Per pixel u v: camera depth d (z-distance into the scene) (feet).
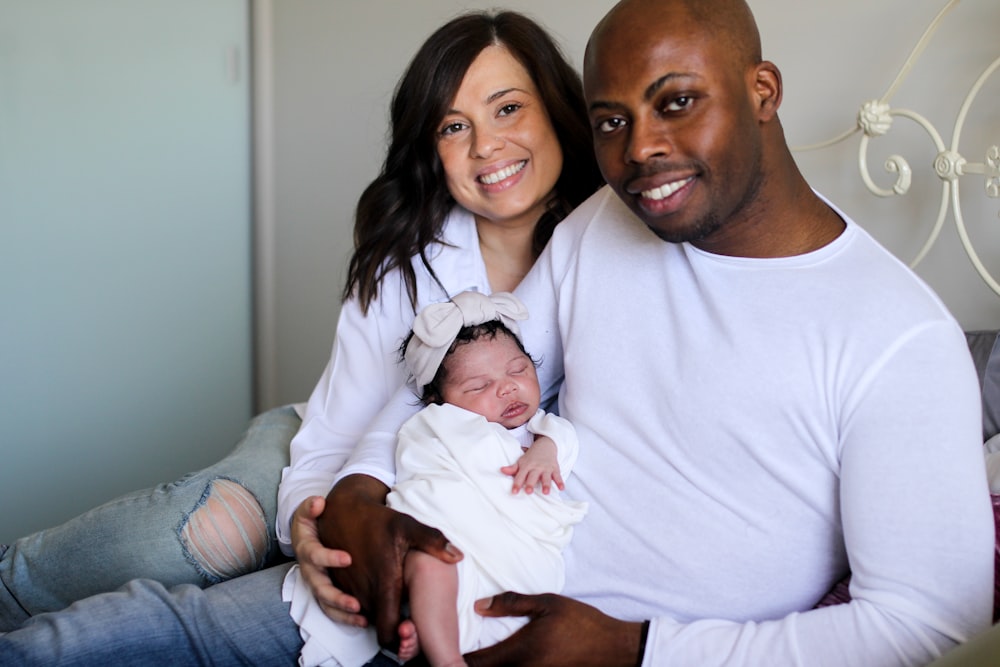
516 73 4.89
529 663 3.54
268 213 9.64
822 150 5.99
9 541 8.72
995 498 3.92
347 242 9.11
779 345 3.49
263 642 3.90
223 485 4.83
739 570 3.60
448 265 5.17
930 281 5.59
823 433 3.41
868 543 3.28
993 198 5.28
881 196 5.51
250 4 9.42
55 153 8.65
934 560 3.19
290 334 9.68
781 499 3.55
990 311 5.38
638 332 3.93
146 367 9.25
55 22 8.54
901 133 5.63
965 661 2.77
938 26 5.45
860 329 3.35
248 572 4.83
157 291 9.23
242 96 9.48
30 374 8.73
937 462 3.20
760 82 3.50
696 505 3.67
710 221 3.50
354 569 3.81
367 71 8.76
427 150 5.07
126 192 8.98
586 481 4.00
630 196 3.59
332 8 8.91
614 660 3.52
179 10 9.05
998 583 3.60
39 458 8.82
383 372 5.03
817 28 5.95
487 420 4.27
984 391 4.77
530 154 4.94
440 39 4.91
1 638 3.62
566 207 5.20
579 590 3.91
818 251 3.56
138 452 9.29
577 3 7.30
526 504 3.91
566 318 4.31
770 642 3.34
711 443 3.63
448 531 3.84
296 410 5.82
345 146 8.98
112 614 3.76
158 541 4.62
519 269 5.36
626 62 3.41
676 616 3.68
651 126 3.42
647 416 3.84
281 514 4.54
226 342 9.66
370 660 3.94
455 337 4.39
